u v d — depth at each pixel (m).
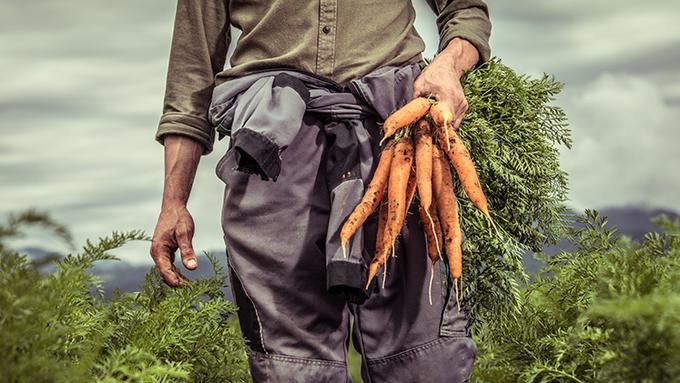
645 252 2.43
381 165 2.35
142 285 2.93
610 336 2.25
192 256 2.66
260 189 2.46
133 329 2.57
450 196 2.36
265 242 2.44
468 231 2.54
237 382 2.64
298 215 2.45
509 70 2.67
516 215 2.64
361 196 2.37
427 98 2.40
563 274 2.74
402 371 2.46
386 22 2.56
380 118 2.47
